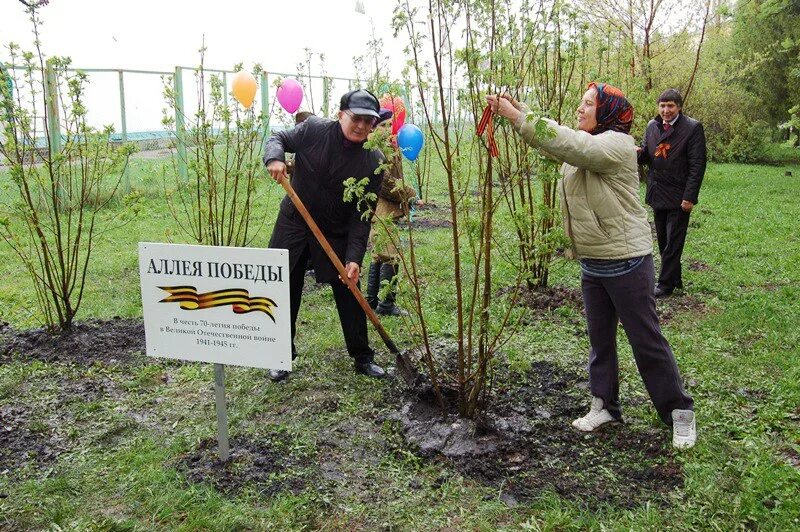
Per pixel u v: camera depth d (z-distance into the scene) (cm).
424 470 343
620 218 342
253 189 575
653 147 641
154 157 1397
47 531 296
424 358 431
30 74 515
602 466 347
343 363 483
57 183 524
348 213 435
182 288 328
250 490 323
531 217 361
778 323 553
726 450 360
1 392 430
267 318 319
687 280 709
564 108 588
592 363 385
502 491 325
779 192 1425
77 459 355
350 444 370
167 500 314
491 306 421
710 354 495
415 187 1172
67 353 494
